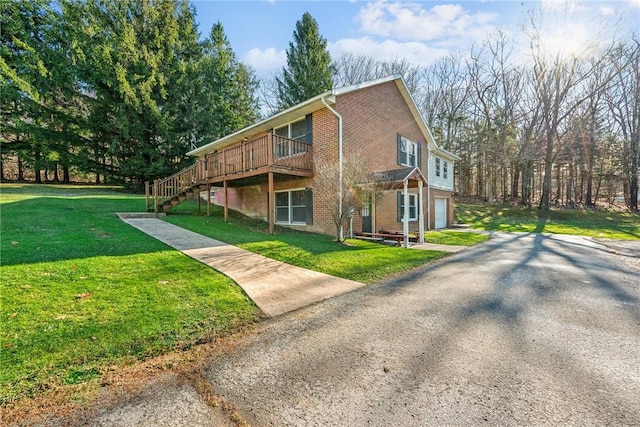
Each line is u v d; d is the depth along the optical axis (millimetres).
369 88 11977
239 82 28203
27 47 16656
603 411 2145
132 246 6715
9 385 2350
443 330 3531
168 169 19438
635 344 3186
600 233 15562
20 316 3365
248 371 2670
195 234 8820
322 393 2348
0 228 7461
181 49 20797
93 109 17891
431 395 2314
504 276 6199
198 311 3877
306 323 3730
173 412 2133
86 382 2459
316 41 24359
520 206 24812
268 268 6070
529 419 2057
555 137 24109
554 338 3322
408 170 10352
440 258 8188
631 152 25031
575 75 22125
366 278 5906
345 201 9617
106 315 3566
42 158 19297
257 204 14047
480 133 27250
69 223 8594
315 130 11156
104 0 18250
